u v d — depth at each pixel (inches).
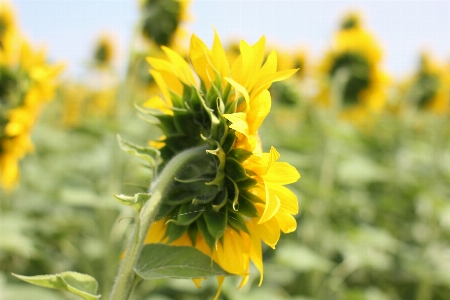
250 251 26.5
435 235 71.8
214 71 26.6
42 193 72.6
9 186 48.1
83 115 135.8
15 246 52.5
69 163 90.2
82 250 62.1
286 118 121.1
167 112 28.5
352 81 82.5
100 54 117.8
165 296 58.2
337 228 71.9
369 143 103.0
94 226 67.8
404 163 107.8
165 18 61.9
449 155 93.7
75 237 67.8
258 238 26.1
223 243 26.2
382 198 84.4
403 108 133.5
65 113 133.5
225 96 26.4
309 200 70.4
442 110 109.0
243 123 24.7
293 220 25.4
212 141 25.9
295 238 73.4
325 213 71.2
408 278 73.6
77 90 141.5
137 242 25.0
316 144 85.1
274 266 60.4
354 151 95.9
